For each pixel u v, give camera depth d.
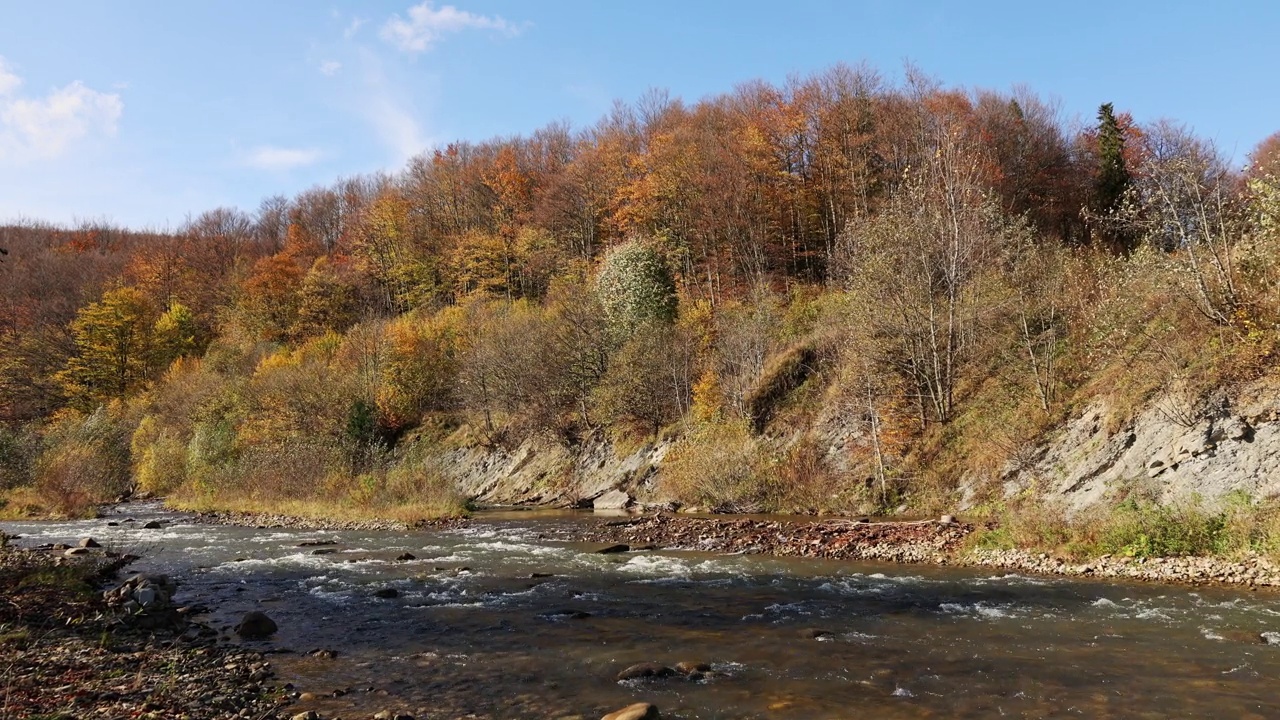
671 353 35.28
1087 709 7.23
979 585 13.35
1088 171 51.03
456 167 72.12
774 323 35.09
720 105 59.53
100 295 71.19
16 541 22.02
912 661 8.95
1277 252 17.27
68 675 8.17
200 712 7.20
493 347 42.00
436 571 16.27
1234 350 17.39
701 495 27.89
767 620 11.23
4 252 14.23
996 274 27.61
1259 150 29.61
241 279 75.38
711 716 7.26
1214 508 14.76
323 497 31.27
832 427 27.89
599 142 62.25
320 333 62.28
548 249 58.16
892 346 26.58
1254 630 9.75
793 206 47.25
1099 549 14.62
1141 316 20.39
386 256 68.12
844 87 48.66
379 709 7.54
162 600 12.67
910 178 31.94
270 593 13.98
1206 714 7.02
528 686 8.28
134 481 46.25
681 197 49.34
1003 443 22.16
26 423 57.00
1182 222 20.48
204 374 55.03
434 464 37.22
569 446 36.81
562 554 18.50
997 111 49.25
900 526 19.78
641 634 10.55
